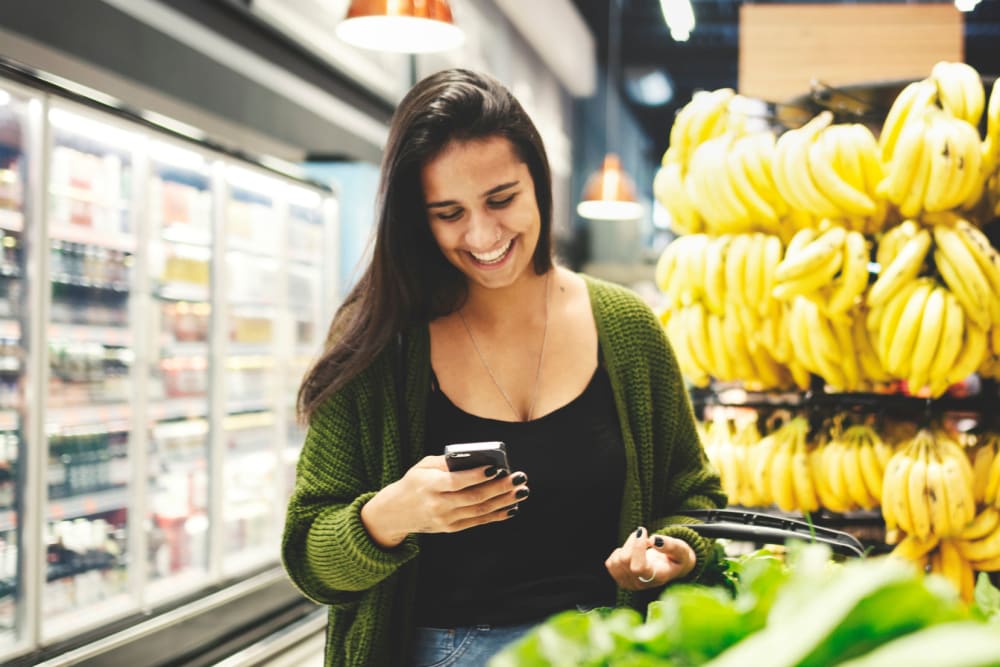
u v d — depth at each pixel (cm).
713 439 230
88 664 340
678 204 230
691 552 126
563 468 138
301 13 538
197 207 454
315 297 576
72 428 373
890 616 51
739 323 216
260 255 522
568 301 150
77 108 347
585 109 1283
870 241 197
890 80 194
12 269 328
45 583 355
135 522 396
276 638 405
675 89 1285
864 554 118
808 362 201
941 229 183
